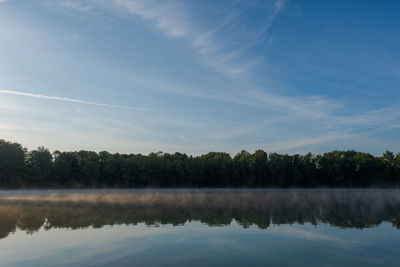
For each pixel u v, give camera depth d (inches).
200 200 2295.8
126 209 1583.4
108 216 1290.6
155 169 5260.8
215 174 5546.3
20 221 1146.0
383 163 5885.8
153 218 1224.2
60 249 719.1
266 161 5748.0
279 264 612.7
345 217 1272.1
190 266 597.6
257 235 880.3
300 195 3149.6
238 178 5570.9
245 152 6230.3
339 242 799.7
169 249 719.1
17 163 4136.3
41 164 4416.8
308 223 1099.3
